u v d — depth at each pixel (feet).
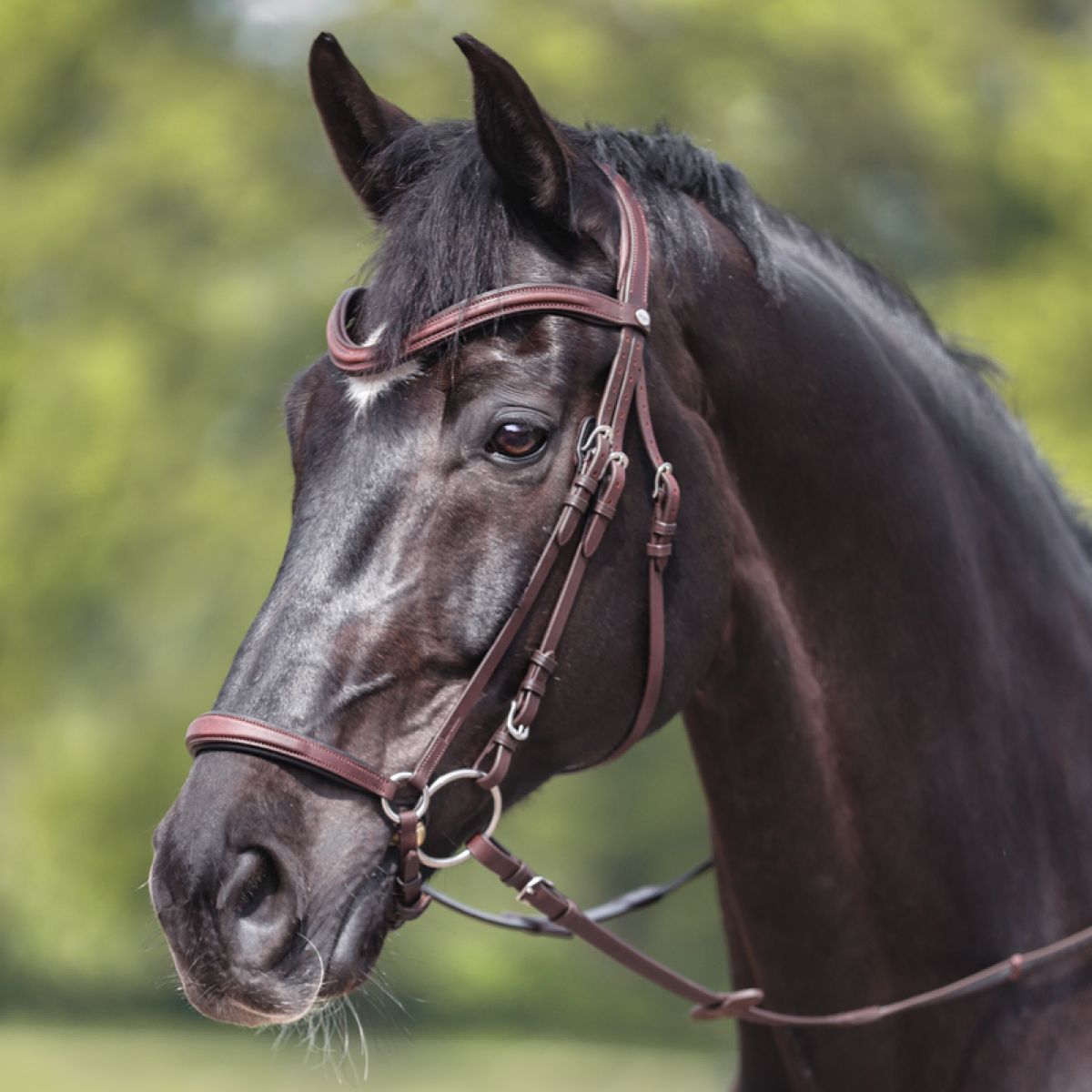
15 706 102.89
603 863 126.52
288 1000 12.66
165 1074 95.35
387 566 13.46
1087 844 16.90
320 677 13.26
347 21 95.35
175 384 96.84
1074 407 89.25
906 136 97.19
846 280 17.66
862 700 16.15
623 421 14.17
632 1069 106.73
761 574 15.84
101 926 125.08
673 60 91.66
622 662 14.39
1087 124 97.09
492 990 140.46
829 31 91.97
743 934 16.80
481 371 13.73
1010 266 98.78
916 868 16.14
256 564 93.66
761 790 16.05
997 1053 15.96
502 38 90.74
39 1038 116.67
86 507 92.94
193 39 102.99
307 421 14.17
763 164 92.17
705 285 15.55
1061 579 17.71
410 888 13.57
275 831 12.97
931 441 16.84
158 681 101.40
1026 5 109.09
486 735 13.83
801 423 15.93
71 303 99.71
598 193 14.97
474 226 14.11
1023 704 16.89
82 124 104.68
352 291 15.03
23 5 100.22
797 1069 16.57
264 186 95.25
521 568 13.66
